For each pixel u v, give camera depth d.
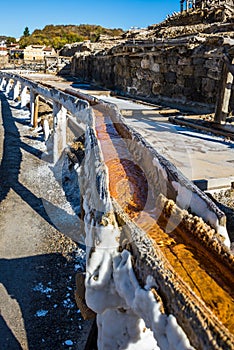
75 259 6.07
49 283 5.47
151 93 15.39
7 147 13.50
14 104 24.19
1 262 6.02
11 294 5.21
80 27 91.69
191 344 1.56
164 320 1.71
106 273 2.39
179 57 12.85
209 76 11.22
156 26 28.05
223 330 1.47
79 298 3.15
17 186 9.37
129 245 2.25
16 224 7.34
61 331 4.47
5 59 52.94
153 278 1.88
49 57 34.28
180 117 9.73
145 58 15.71
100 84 21.83
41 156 11.85
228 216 4.09
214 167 5.40
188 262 2.21
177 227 2.58
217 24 15.40
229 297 1.92
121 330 2.63
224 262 2.17
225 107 8.51
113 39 32.22
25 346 4.26
